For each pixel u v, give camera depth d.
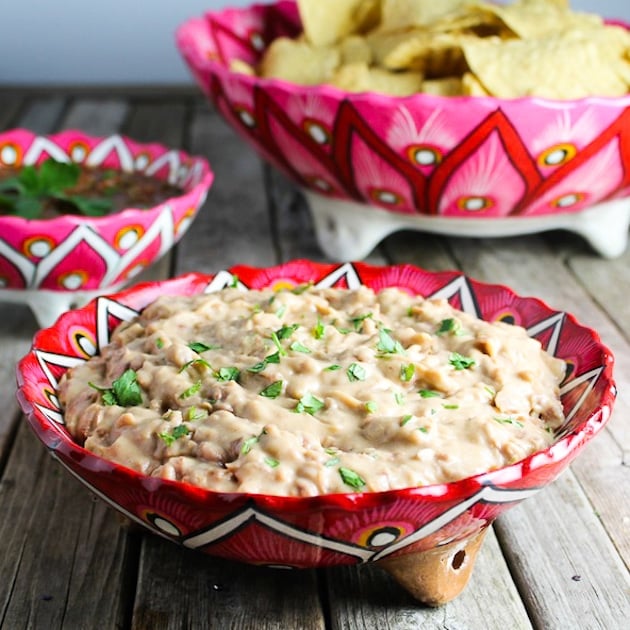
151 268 0.93
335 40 1.00
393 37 0.96
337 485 0.58
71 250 0.79
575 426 0.62
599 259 0.96
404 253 0.96
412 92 0.91
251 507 0.56
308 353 0.64
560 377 0.67
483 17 0.94
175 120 1.32
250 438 0.59
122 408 0.63
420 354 0.65
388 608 0.62
